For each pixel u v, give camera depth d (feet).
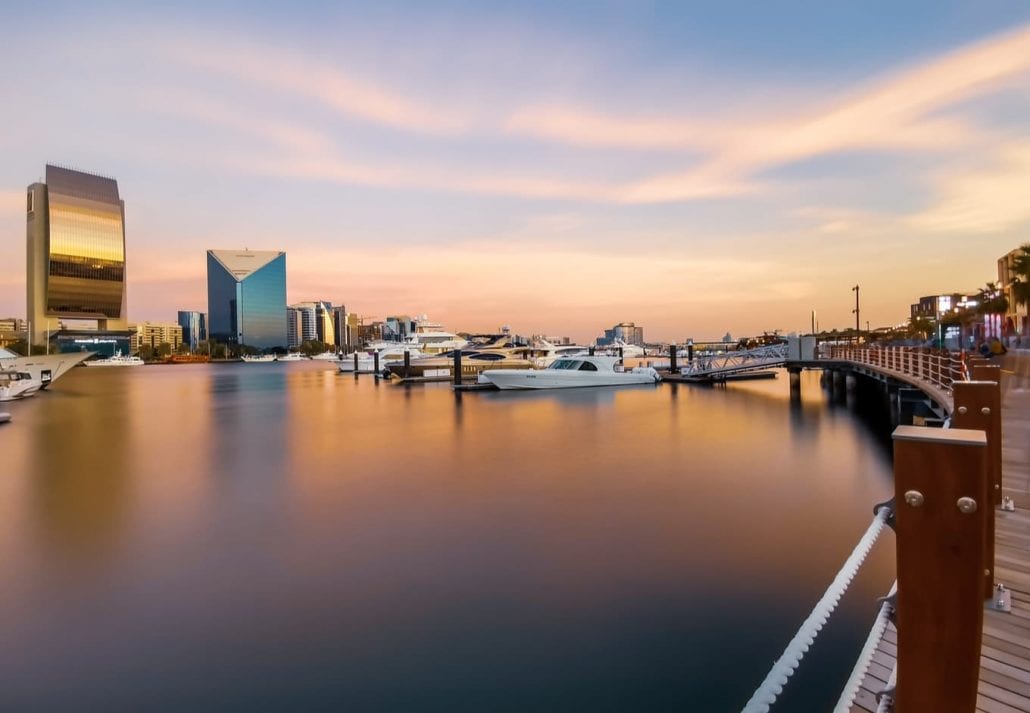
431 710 21.67
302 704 22.07
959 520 6.88
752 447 73.41
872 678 14.73
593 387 159.12
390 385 187.32
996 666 13.99
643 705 21.75
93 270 631.15
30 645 26.22
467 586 31.78
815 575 32.65
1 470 63.87
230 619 28.43
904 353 80.07
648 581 32.09
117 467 65.21
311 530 41.86
